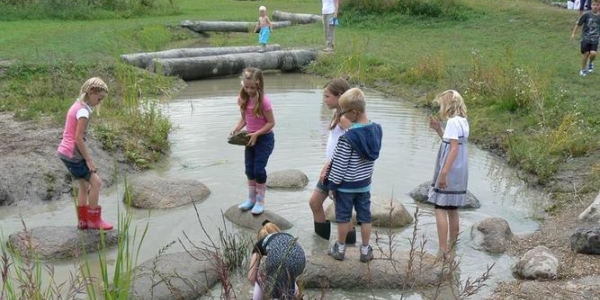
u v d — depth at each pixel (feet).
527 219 27.30
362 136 22.39
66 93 40.98
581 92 40.96
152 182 28.37
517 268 23.16
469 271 23.36
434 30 69.15
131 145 32.53
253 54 56.24
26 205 28.09
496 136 36.09
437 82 47.34
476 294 22.02
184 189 28.32
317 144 34.53
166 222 26.35
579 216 26.35
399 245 24.94
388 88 48.60
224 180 30.17
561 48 57.06
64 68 44.62
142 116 36.68
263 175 25.81
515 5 74.28
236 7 99.09
